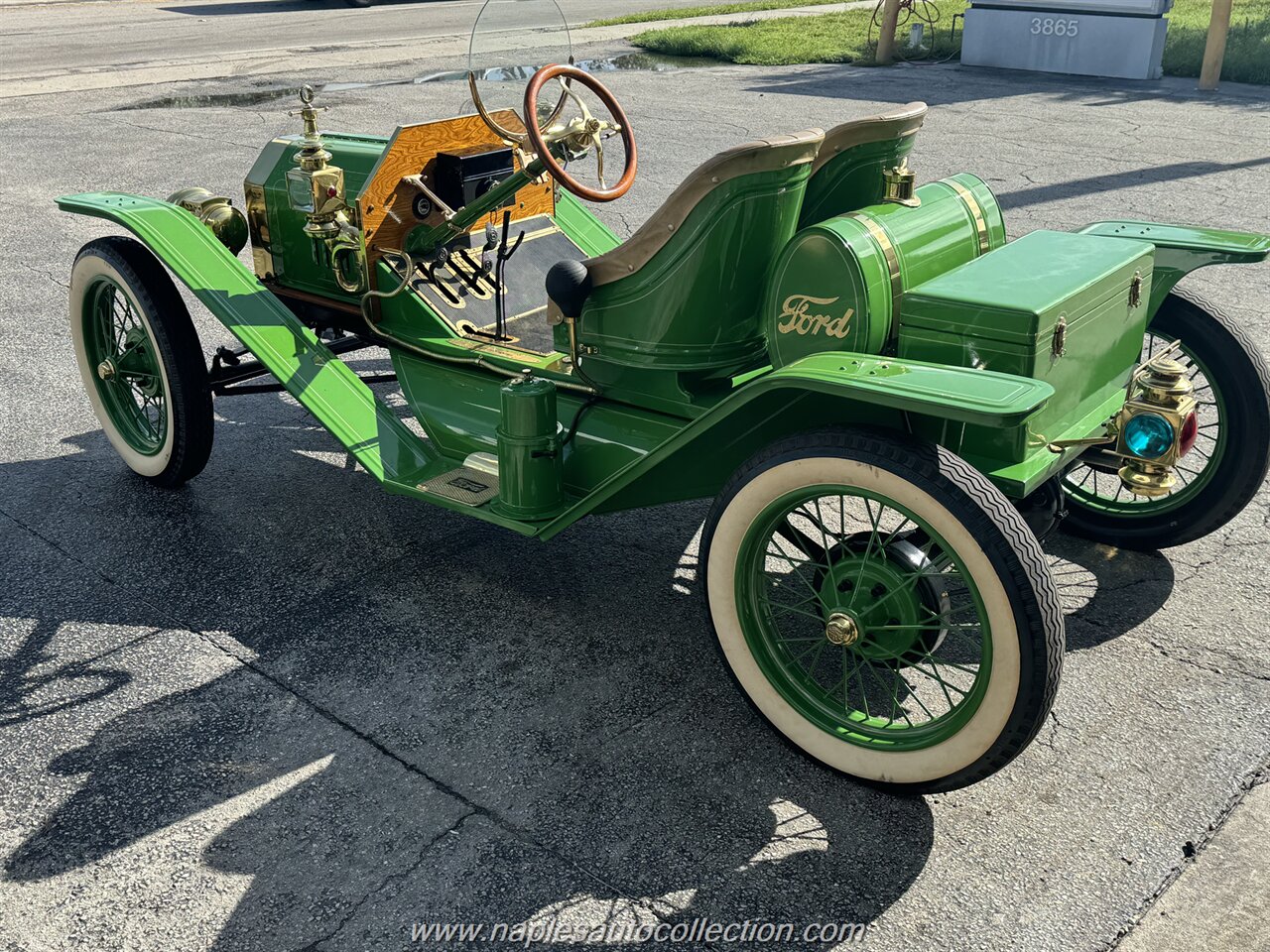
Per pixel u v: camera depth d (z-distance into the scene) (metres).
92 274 4.01
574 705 3.10
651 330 3.10
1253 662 3.25
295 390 3.72
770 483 2.62
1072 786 2.79
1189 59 14.15
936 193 3.18
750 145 2.75
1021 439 2.66
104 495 4.29
